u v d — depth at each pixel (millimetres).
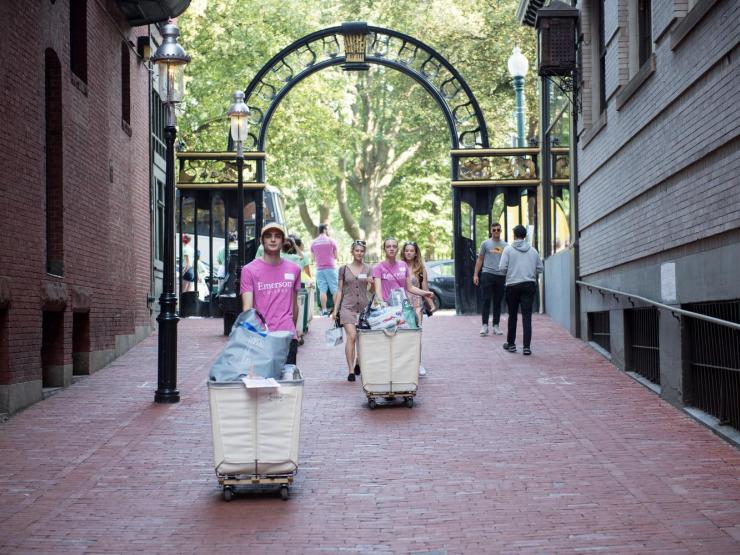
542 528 8062
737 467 9938
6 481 9727
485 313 20641
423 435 11633
